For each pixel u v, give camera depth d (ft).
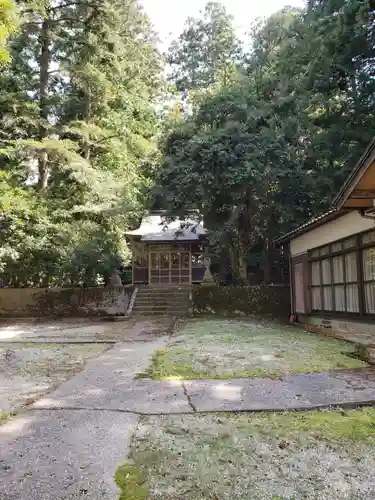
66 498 8.34
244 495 8.46
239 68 54.60
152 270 69.87
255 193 45.24
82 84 55.47
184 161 46.93
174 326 40.19
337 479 9.10
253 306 48.80
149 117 66.85
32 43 55.16
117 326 41.88
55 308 52.47
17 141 47.70
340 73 41.45
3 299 52.90
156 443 11.09
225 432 11.85
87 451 10.62
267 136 43.83
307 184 44.39
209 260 59.47
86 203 54.85
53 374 20.71
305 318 39.14
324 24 39.99
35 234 50.16
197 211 50.19
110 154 62.69
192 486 8.86
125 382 18.11
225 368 20.16
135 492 8.61
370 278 27.12
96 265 52.44
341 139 42.52
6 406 15.05
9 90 53.16
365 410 13.84
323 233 34.30
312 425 12.39
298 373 18.80
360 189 22.04
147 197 55.77
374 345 22.66
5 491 8.64
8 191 44.39
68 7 57.52
